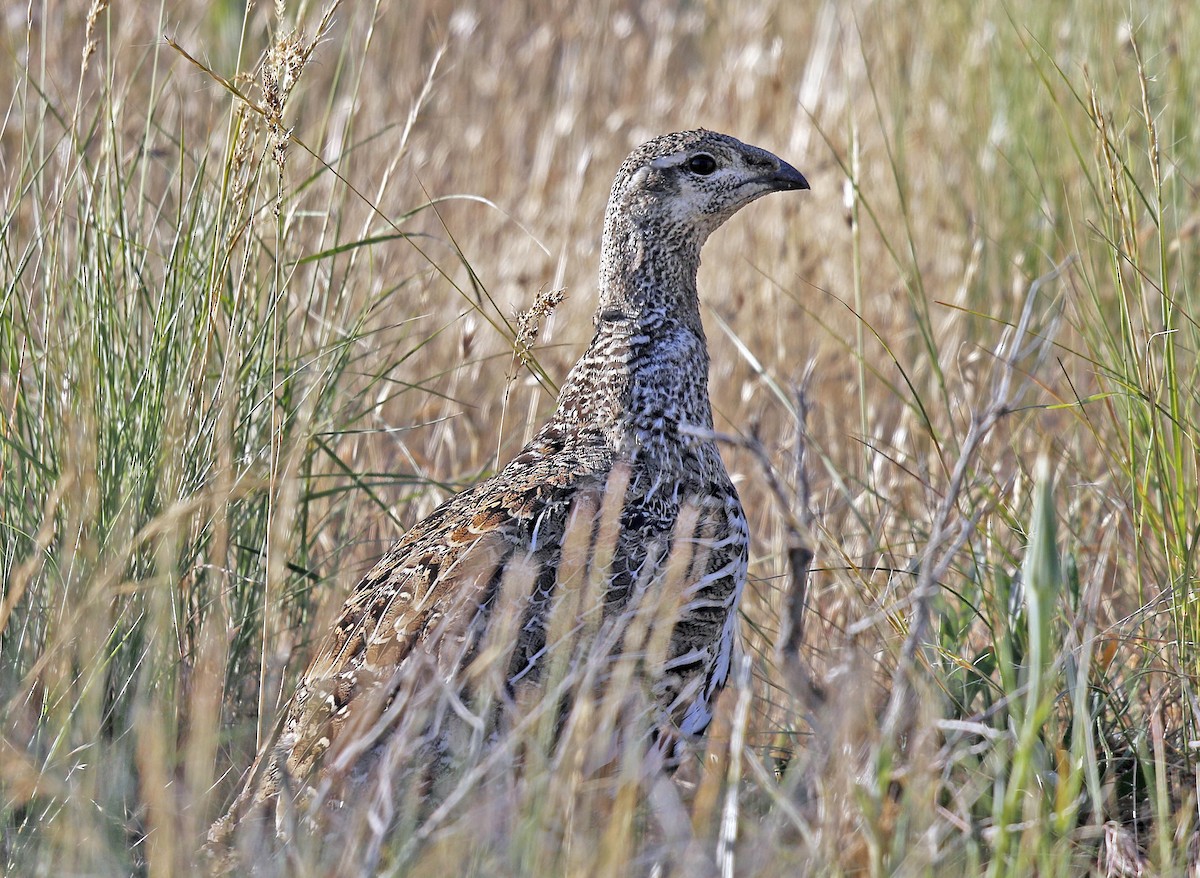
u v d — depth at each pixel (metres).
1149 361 9.84
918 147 16.80
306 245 12.23
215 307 9.30
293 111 12.56
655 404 9.62
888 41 17.80
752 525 12.66
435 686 7.56
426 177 16.41
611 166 17.41
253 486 8.54
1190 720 9.31
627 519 8.91
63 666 8.46
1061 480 11.68
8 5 17.17
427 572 8.41
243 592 10.08
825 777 7.69
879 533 10.57
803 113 17.58
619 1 21.50
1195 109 14.33
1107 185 11.52
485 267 15.25
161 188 13.22
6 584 9.30
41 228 10.28
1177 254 12.78
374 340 12.66
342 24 18.22
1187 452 9.97
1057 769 8.81
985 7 16.84
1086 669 7.92
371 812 7.01
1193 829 8.73
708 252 16.64
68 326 10.01
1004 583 9.95
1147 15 14.98
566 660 8.02
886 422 13.68
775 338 14.47
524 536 8.59
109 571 8.14
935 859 7.34
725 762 8.88
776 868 7.22
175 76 14.10
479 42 20.06
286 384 10.19
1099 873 8.29
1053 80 15.55
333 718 7.92
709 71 20.06
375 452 12.19
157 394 9.51
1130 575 10.99
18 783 7.80
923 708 7.74
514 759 7.79
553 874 7.27
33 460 9.35
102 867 7.42
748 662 7.37
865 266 15.88
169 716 8.94
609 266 9.99
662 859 7.55
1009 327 10.84
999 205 15.62
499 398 13.80
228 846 7.48
